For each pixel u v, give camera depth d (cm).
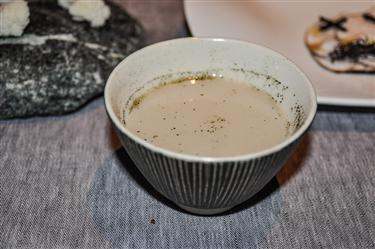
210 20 36
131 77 26
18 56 32
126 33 36
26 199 27
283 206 27
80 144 31
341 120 33
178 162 21
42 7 35
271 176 24
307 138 32
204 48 28
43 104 32
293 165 30
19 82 31
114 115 23
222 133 26
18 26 32
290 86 26
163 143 25
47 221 26
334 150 31
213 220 26
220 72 29
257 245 25
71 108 32
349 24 38
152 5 42
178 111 27
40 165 29
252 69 28
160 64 28
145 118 26
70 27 35
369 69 35
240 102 28
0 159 29
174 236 25
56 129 32
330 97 31
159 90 28
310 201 28
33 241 25
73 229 26
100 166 29
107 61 34
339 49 36
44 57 32
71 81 32
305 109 24
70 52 33
